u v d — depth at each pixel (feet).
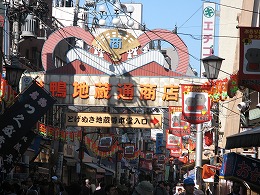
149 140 309.01
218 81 78.59
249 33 51.39
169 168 303.07
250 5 89.71
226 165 54.13
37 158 123.03
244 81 51.06
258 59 51.16
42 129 104.68
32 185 70.59
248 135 45.11
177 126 99.76
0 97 63.10
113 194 51.85
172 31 96.94
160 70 97.66
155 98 96.94
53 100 61.87
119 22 112.47
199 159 100.53
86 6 124.88
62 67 98.48
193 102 79.61
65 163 144.05
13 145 60.75
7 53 94.12
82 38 99.14
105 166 207.10
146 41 98.37
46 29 121.08
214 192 113.39
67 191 42.75
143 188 38.27
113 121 104.32
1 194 56.65
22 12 85.40
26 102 61.36
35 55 136.67
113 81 97.55
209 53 130.62
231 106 102.42
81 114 104.58
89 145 135.95
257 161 51.26
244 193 71.72
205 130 110.32
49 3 142.31
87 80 97.76
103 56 98.68
